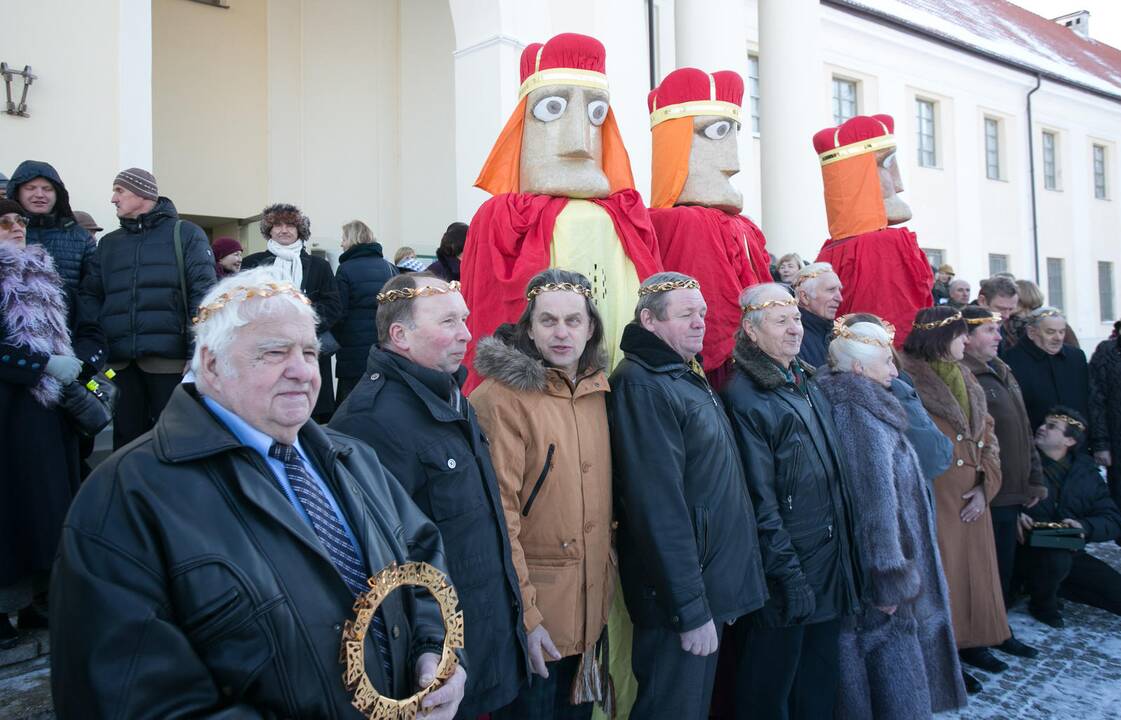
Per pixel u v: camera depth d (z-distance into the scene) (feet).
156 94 26.58
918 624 9.52
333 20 29.86
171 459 3.97
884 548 8.86
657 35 30.27
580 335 7.21
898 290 14.52
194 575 3.77
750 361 8.59
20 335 8.69
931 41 47.55
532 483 6.99
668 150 11.08
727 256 10.48
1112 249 63.31
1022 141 55.11
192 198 27.35
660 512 7.17
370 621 4.40
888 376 9.74
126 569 3.69
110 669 3.53
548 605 6.95
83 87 15.84
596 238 9.15
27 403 8.85
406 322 6.30
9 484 8.74
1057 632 13.04
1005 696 10.69
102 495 3.85
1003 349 16.72
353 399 6.21
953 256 49.93
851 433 9.18
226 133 28.07
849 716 9.19
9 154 15.03
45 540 8.82
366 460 5.14
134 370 11.40
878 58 45.16
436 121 31.76
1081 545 12.87
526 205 9.12
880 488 8.96
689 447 7.52
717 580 7.43
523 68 9.63
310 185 29.35
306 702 3.93
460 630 4.57
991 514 12.89
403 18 31.07
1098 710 10.26
